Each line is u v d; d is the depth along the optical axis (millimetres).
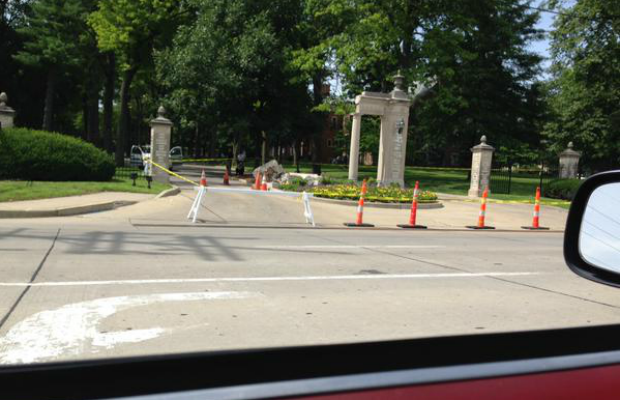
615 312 5605
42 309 4793
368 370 926
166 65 33688
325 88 44969
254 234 11133
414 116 41562
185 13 35875
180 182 26688
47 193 14617
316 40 38219
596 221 2174
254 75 33500
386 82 38281
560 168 29781
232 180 29297
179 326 4457
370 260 8422
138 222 12172
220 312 4941
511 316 5250
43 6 39875
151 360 838
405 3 29859
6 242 8328
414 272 7539
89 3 39688
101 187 16734
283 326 4578
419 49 31469
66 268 6574
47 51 40969
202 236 10242
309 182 23594
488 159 26188
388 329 4590
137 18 32750
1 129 18109
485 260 9094
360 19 31375
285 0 34312
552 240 13094
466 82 36344
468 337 1169
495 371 1006
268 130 35125
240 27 34438
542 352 1116
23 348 3797
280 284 6297
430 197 20266
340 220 15070
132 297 5348
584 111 32812
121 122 34844
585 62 29906
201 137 79062
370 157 79750
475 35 34125
